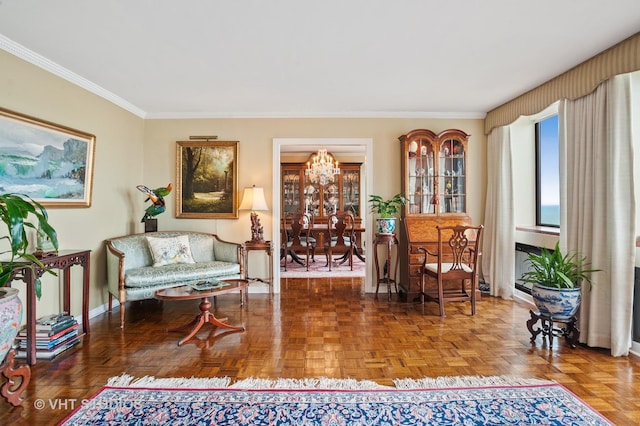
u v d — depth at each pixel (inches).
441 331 122.0
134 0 79.7
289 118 180.1
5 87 100.3
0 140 98.7
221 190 179.3
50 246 107.5
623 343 100.7
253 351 105.0
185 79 131.2
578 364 96.3
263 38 98.7
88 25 91.2
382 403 77.5
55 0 79.5
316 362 97.7
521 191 172.7
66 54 109.1
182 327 122.5
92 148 136.2
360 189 314.3
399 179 180.9
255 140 180.1
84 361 97.8
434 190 171.8
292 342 112.1
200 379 87.6
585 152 112.3
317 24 91.0
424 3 81.3
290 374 90.7
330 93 148.3
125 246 149.3
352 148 295.6
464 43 101.7
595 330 106.2
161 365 95.4
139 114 174.2
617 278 100.6
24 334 98.1
